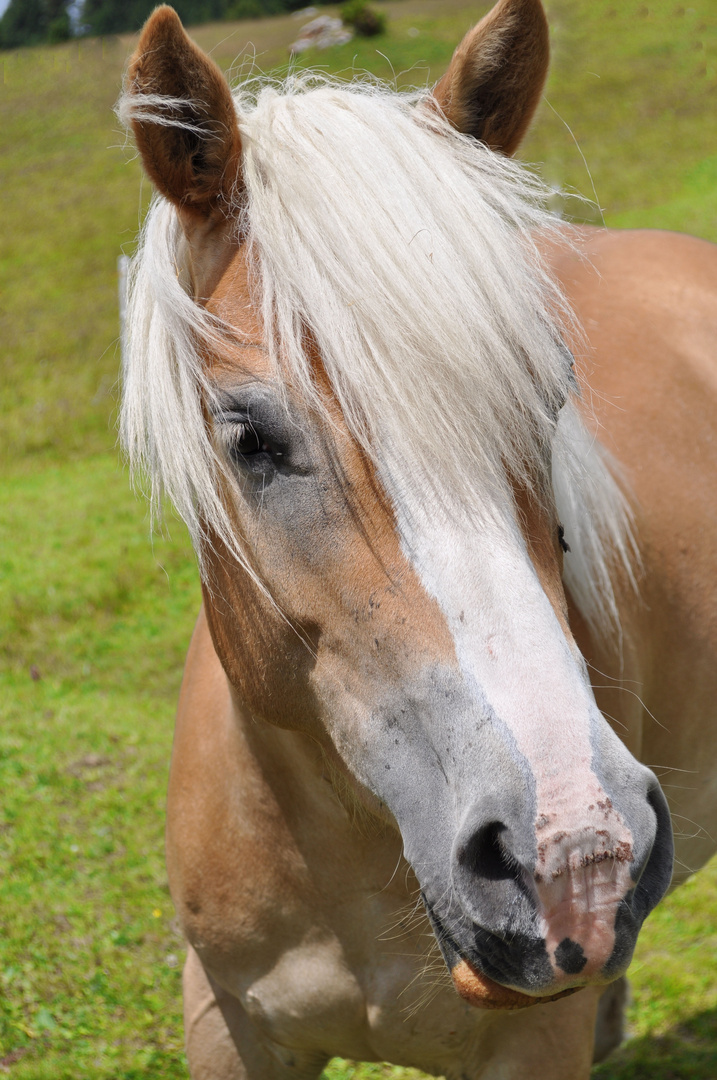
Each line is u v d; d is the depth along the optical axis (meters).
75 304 13.26
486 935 1.17
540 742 1.11
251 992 1.86
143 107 1.43
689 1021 2.96
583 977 1.10
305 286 1.30
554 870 1.07
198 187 1.48
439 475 1.25
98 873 3.64
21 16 34.66
